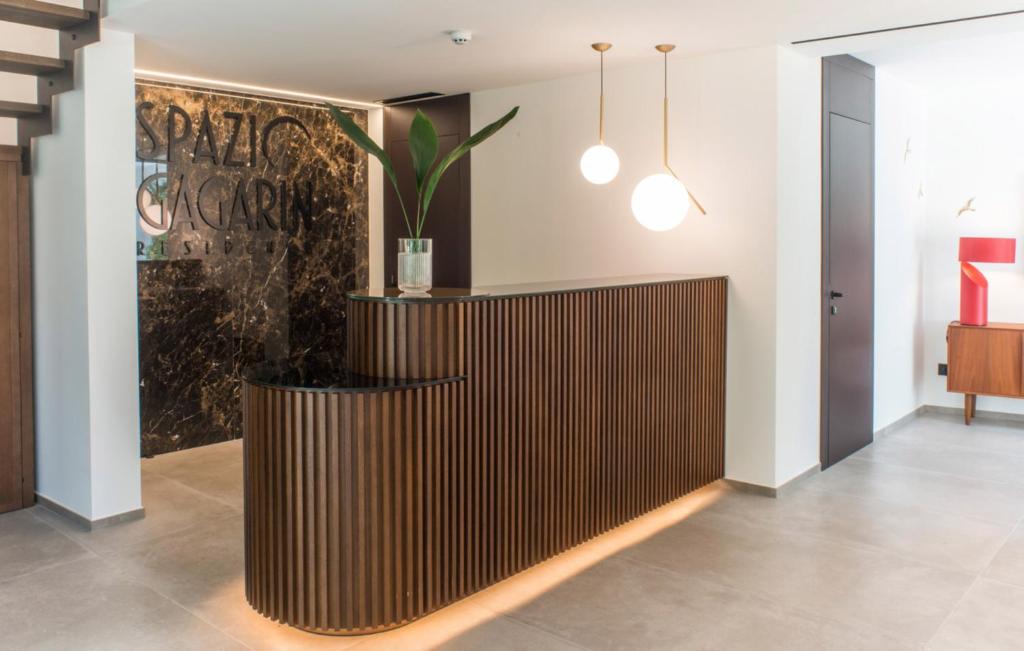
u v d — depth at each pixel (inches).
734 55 195.2
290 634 128.3
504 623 131.8
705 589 144.7
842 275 224.4
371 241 283.3
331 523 123.3
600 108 214.4
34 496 190.9
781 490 199.5
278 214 255.8
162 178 226.5
